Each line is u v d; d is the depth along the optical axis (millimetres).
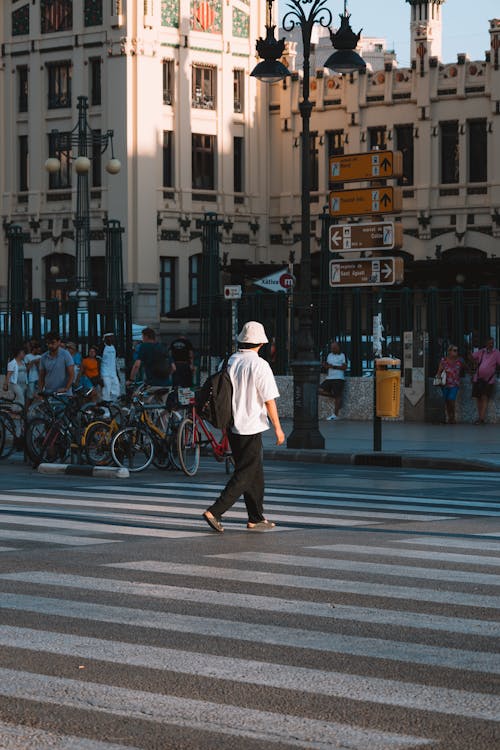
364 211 25812
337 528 14812
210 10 66562
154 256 64812
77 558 12594
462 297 34344
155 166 64750
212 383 14469
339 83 66938
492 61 63188
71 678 7973
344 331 36562
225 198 67375
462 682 7898
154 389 23219
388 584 11164
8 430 25609
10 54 67938
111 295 49375
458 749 6605
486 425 33719
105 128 64875
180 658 8492
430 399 34688
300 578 11445
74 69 65812
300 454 25844
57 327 42875
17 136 68125
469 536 14133
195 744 6691
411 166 65438
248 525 14695
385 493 18984
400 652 8680
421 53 64812
